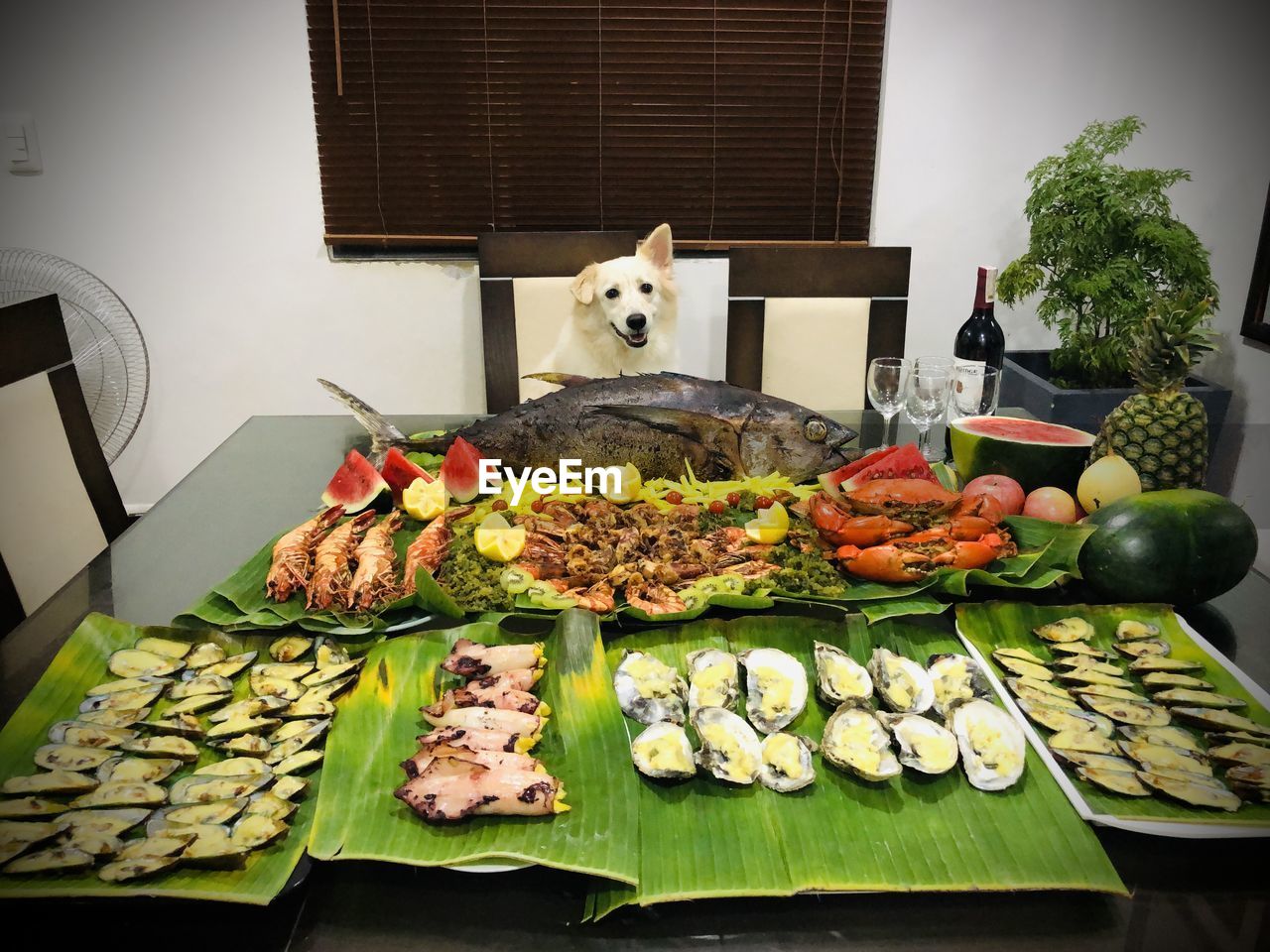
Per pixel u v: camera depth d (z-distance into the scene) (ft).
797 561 4.16
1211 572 3.90
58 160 9.66
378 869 2.85
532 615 3.88
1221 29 9.61
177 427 10.73
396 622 3.92
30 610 5.56
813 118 9.97
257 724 3.31
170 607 4.18
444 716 3.36
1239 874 2.82
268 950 2.59
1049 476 4.74
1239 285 10.19
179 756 3.16
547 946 2.61
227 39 9.38
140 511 10.96
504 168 10.03
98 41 9.29
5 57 9.26
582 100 9.82
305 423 6.62
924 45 9.71
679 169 10.16
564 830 2.91
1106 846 2.92
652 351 8.13
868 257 7.55
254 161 9.84
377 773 3.16
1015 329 10.62
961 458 4.96
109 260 10.08
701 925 2.68
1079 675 3.55
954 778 3.15
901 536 4.15
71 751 3.18
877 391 5.74
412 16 9.40
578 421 4.99
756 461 5.08
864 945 2.62
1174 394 4.36
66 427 6.01
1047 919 2.69
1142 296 8.45
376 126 9.78
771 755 3.21
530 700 3.39
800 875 2.79
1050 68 9.80
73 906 2.70
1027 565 4.09
